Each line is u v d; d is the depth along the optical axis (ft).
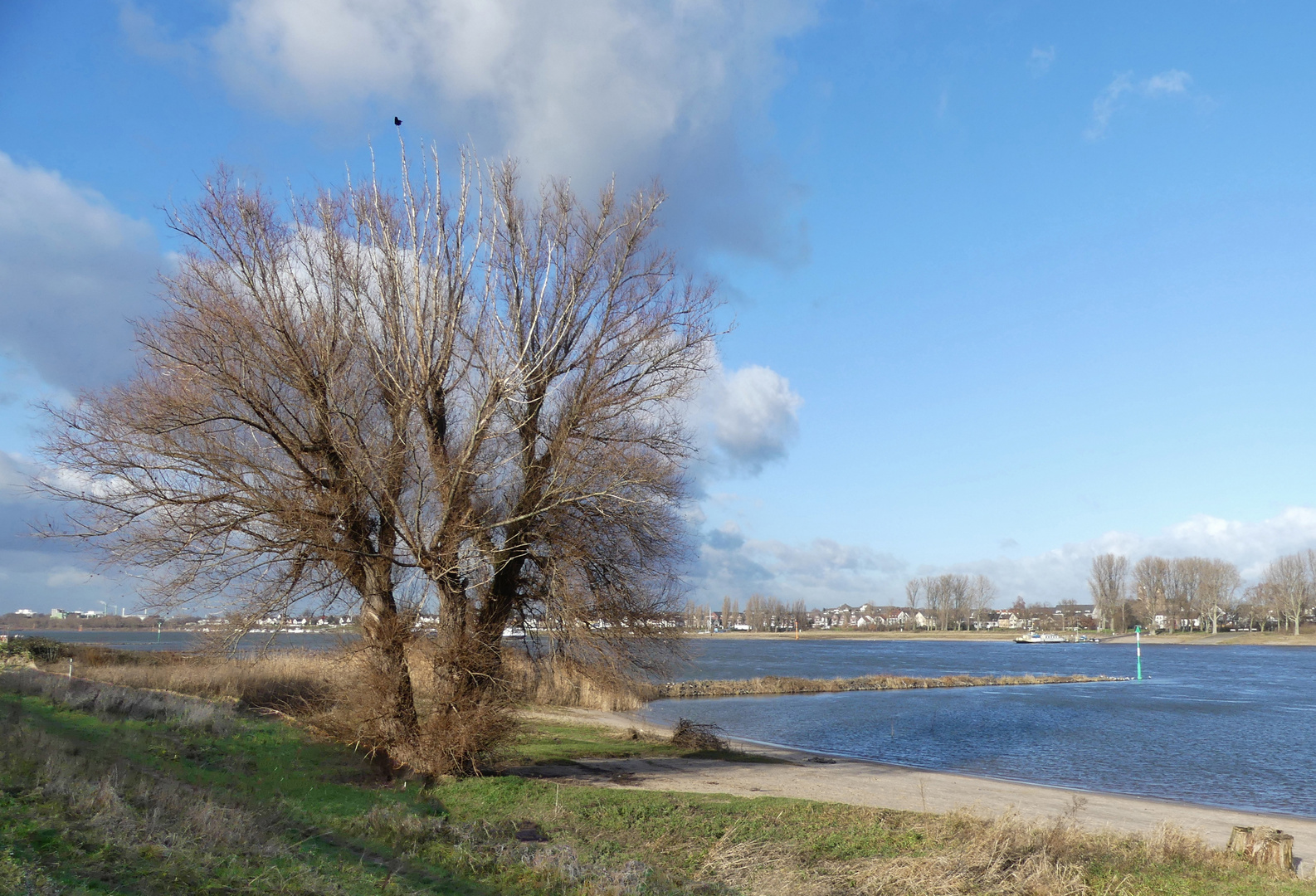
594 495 69.82
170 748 62.28
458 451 71.00
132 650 140.05
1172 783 94.32
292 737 73.77
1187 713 171.01
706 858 47.21
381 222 72.18
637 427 75.87
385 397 71.51
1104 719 157.79
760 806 60.18
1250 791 90.58
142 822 35.58
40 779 39.58
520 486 73.46
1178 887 44.04
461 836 45.80
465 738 66.85
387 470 67.21
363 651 70.33
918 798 74.02
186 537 65.36
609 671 76.43
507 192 75.05
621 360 75.25
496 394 70.33
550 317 75.41
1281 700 200.85
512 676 73.97
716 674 282.36
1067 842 49.98
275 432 66.74
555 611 72.33
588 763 84.07
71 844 30.42
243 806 48.26
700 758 93.15
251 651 69.92
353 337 71.46
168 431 64.75
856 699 193.47
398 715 69.62
